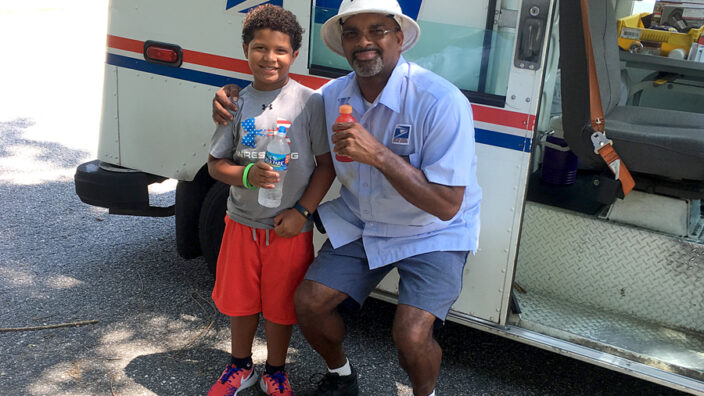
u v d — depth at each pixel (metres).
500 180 2.70
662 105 4.35
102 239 4.27
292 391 2.83
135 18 3.34
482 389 2.95
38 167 5.51
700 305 2.83
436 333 3.37
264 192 2.42
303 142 2.44
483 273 2.81
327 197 3.06
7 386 2.79
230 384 2.71
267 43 2.30
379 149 2.15
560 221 3.03
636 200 2.94
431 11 2.70
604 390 2.99
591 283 3.04
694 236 2.86
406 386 2.94
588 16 3.06
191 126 3.35
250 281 2.57
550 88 3.50
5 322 3.26
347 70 2.93
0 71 8.66
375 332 3.35
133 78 3.44
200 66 3.24
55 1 14.15
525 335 2.80
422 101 2.29
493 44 2.61
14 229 4.33
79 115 7.05
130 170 3.59
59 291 3.59
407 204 2.41
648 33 4.23
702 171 2.89
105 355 3.04
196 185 3.48
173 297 3.60
